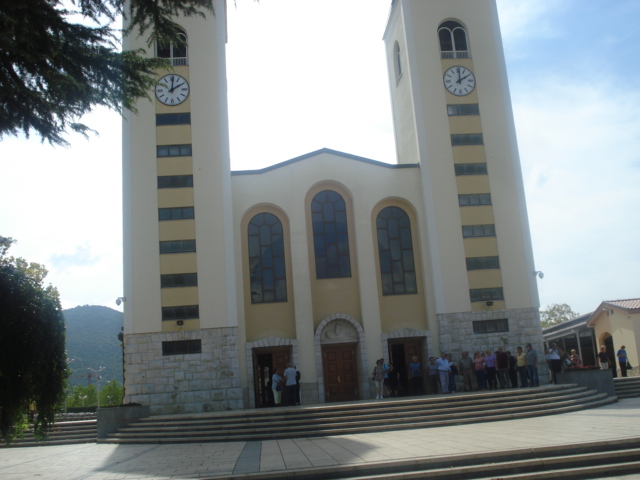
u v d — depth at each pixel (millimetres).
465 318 30734
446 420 20703
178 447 19953
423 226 31906
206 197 30203
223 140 30859
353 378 30766
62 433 26250
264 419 22000
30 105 12812
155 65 14727
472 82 33281
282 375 30375
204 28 31969
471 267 31297
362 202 31938
